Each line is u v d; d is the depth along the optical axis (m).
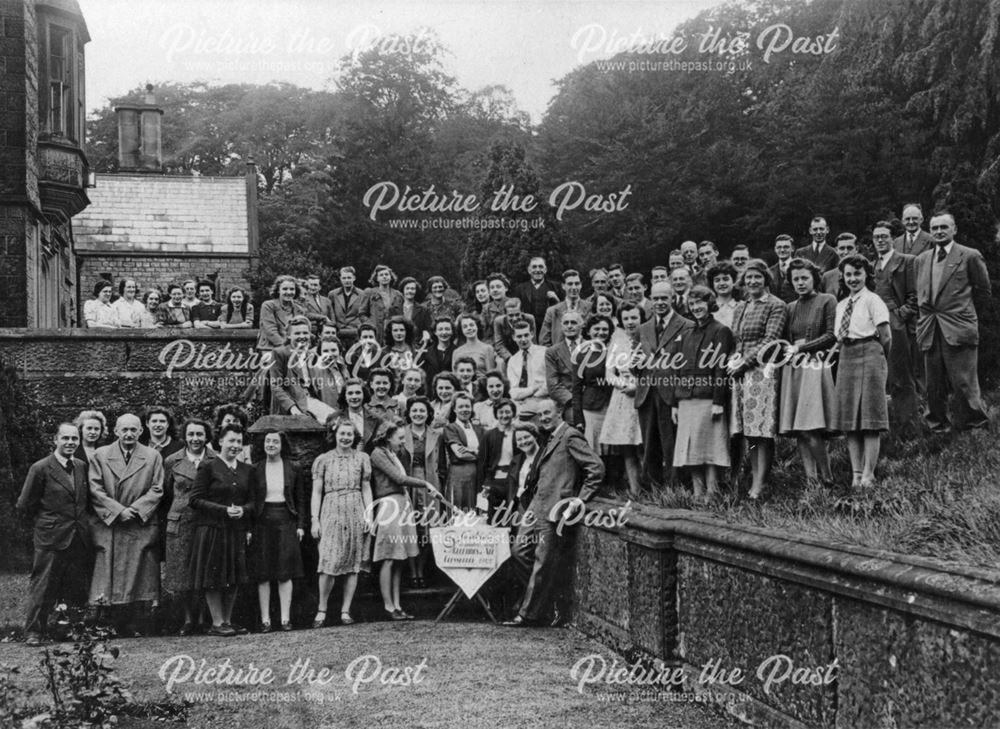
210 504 9.02
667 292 9.06
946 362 8.78
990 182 15.62
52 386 12.95
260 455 10.01
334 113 36.19
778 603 5.70
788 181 22.16
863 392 7.44
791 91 23.69
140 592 9.19
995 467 6.86
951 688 4.26
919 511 5.91
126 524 9.23
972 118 18.81
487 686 7.16
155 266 27.41
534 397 10.90
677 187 23.95
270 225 32.78
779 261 11.17
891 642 4.67
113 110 42.75
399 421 10.20
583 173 25.30
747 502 7.52
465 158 32.69
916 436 8.80
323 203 32.78
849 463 8.55
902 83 21.59
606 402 10.08
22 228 14.71
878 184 21.77
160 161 31.66
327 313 13.59
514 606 9.78
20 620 9.34
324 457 9.68
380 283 13.47
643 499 8.66
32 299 15.14
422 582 10.22
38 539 8.84
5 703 6.07
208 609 9.65
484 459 10.05
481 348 11.54
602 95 25.94
